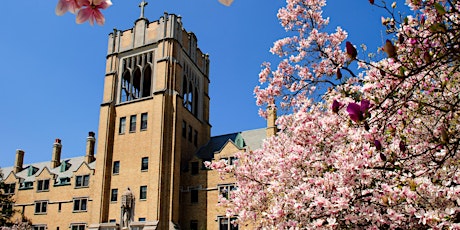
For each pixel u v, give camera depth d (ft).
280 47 51.24
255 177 51.01
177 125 148.97
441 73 29.27
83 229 162.50
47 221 173.88
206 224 140.05
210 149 163.63
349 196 28.14
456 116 26.11
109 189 150.10
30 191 184.96
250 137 158.61
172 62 156.56
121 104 159.94
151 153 144.46
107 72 167.53
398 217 25.49
